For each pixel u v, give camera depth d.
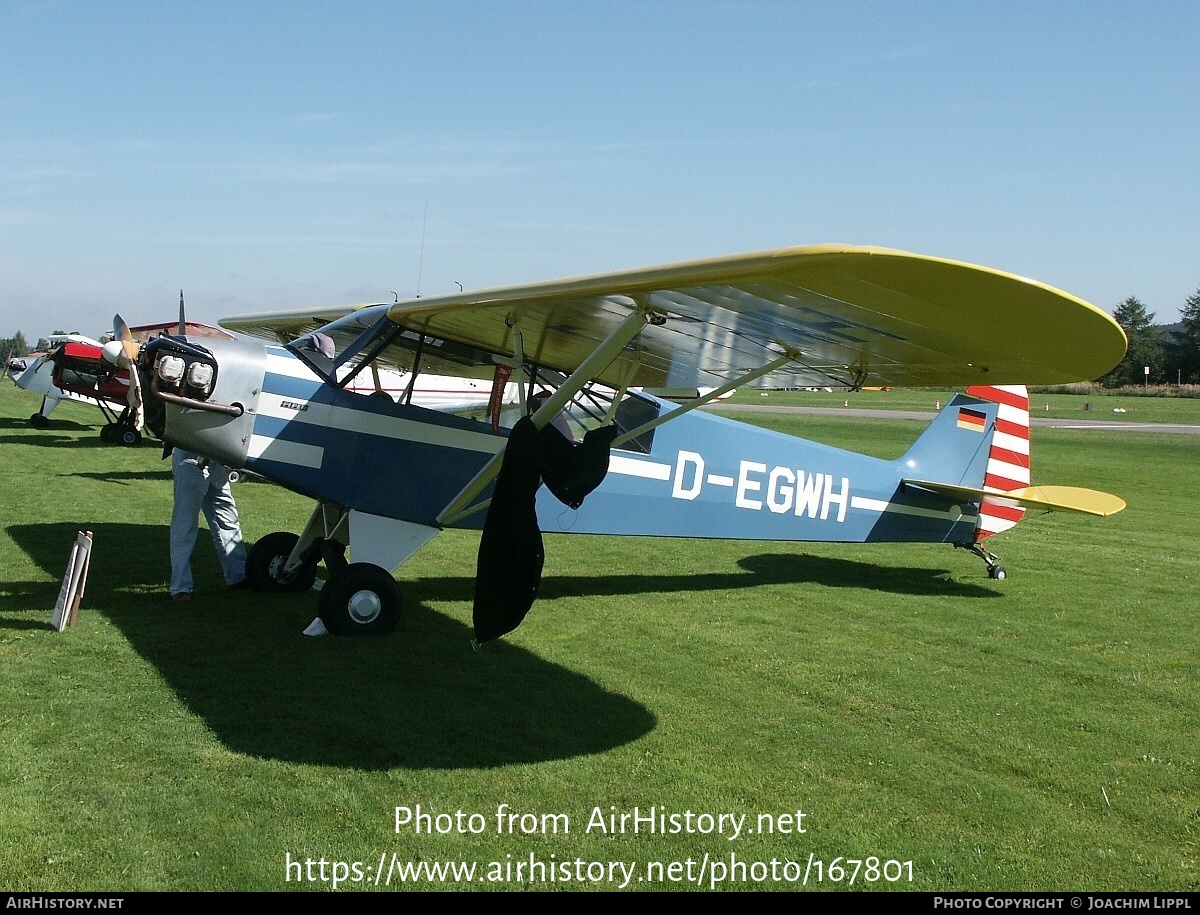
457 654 5.24
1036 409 43.22
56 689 4.38
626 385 5.66
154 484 12.03
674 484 6.90
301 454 5.66
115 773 3.53
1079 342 3.82
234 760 3.68
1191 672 5.37
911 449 7.93
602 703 4.54
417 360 6.00
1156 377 82.62
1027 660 5.55
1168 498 14.98
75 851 2.99
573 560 8.40
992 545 10.05
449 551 8.50
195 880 2.87
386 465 5.86
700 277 3.68
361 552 5.70
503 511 4.64
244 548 6.61
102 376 16.78
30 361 20.55
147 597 6.20
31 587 6.33
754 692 4.80
